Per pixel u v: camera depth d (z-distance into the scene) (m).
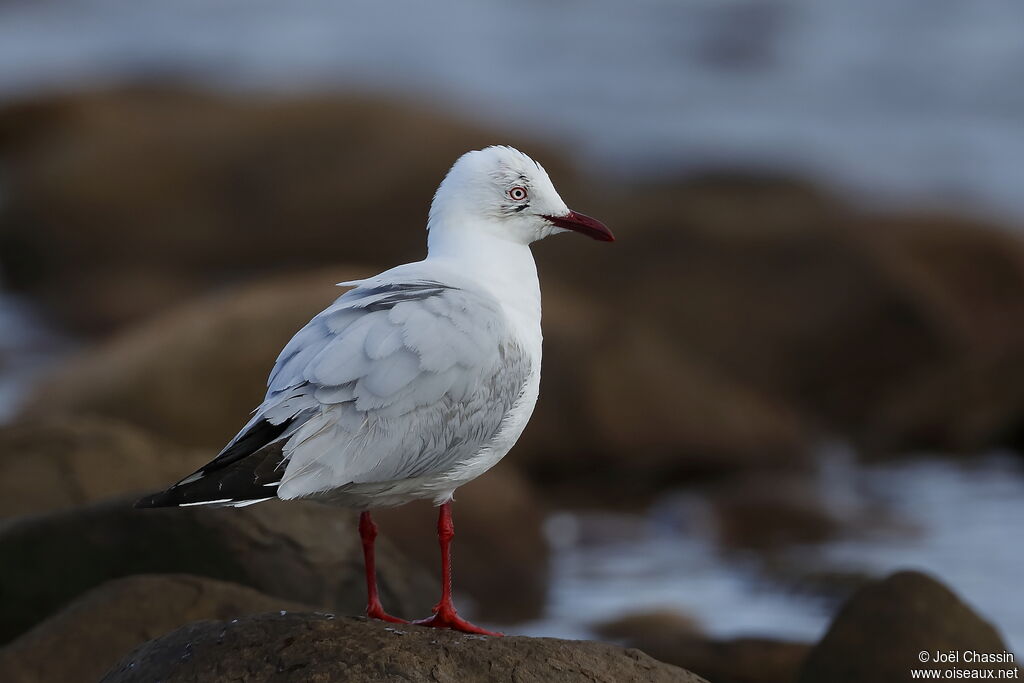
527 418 7.50
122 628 7.85
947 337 20.16
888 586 9.03
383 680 6.22
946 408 18.42
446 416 6.93
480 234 7.92
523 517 13.70
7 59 42.53
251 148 25.98
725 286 20.44
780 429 17.56
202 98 29.14
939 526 14.96
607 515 15.55
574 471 16.56
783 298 20.23
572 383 16.69
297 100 27.20
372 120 26.20
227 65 41.34
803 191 24.64
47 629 7.91
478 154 8.08
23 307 24.52
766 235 20.89
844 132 35.50
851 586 12.60
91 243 25.31
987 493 16.34
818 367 19.78
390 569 9.57
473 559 13.08
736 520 15.09
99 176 25.73
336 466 6.60
